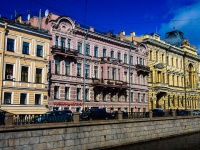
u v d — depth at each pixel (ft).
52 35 117.91
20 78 101.60
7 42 98.94
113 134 87.71
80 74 131.03
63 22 123.03
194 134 131.44
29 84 104.12
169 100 188.85
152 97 174.29
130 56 160.04
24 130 62.49
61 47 119.65
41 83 108.37
